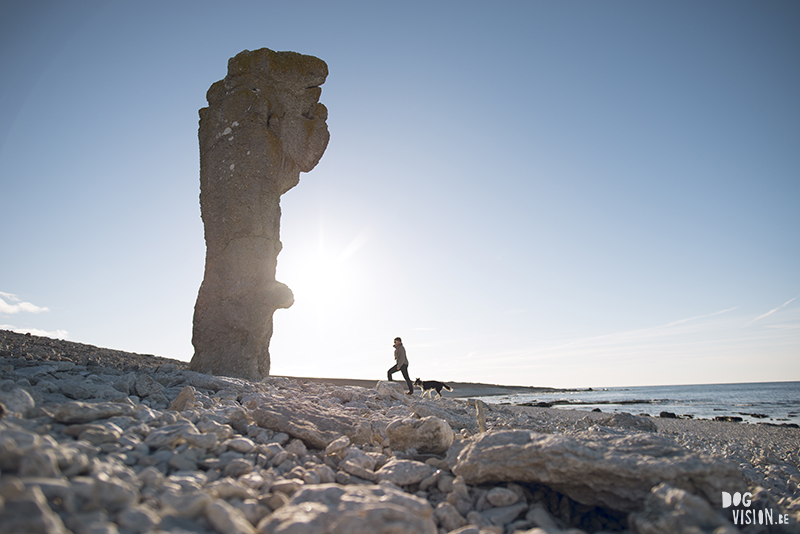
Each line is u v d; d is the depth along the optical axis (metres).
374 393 10.64
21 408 3.77
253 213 10.56
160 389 6.61
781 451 10.66
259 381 9.95
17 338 12.52
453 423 7.48
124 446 3.60
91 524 2.21
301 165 12.74
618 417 11.68
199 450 3.83
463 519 3.39
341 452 4.55
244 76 11.68
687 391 101.00
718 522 2.71
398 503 3.04
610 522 3.71
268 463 4.02
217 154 11.20
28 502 2.03
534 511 3.52
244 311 10.12
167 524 2.49
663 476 3.48
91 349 13.99
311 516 2.66
